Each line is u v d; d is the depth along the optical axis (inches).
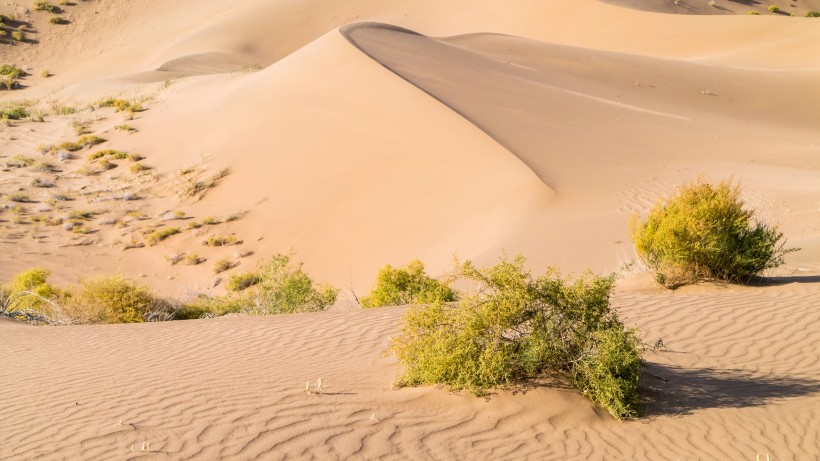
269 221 1154.7
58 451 214.1
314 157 1285.7
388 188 1130.7
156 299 644.7
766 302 377.1
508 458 211.2
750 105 1793.8
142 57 3085.6
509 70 1802.4
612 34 2987.2
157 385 277.3
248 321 426.3
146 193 1327.5
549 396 248.7
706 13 3565.5
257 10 3408.0
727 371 282.4
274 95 1534.2
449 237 936.3
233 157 1374.3
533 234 818.2
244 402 250.8
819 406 245.6
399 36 1916.8
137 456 207.6
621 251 687.1
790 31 2674.7
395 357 309.0
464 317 263.6
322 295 629.9
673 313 361.7
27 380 298.7
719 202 443.5
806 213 745.6
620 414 238.8
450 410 243.6
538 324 261.1
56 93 2384.4
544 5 3284.9
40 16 3395.7
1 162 1510.8
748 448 218.5
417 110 1310.3
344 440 218.1
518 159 1079.6
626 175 1029.2
